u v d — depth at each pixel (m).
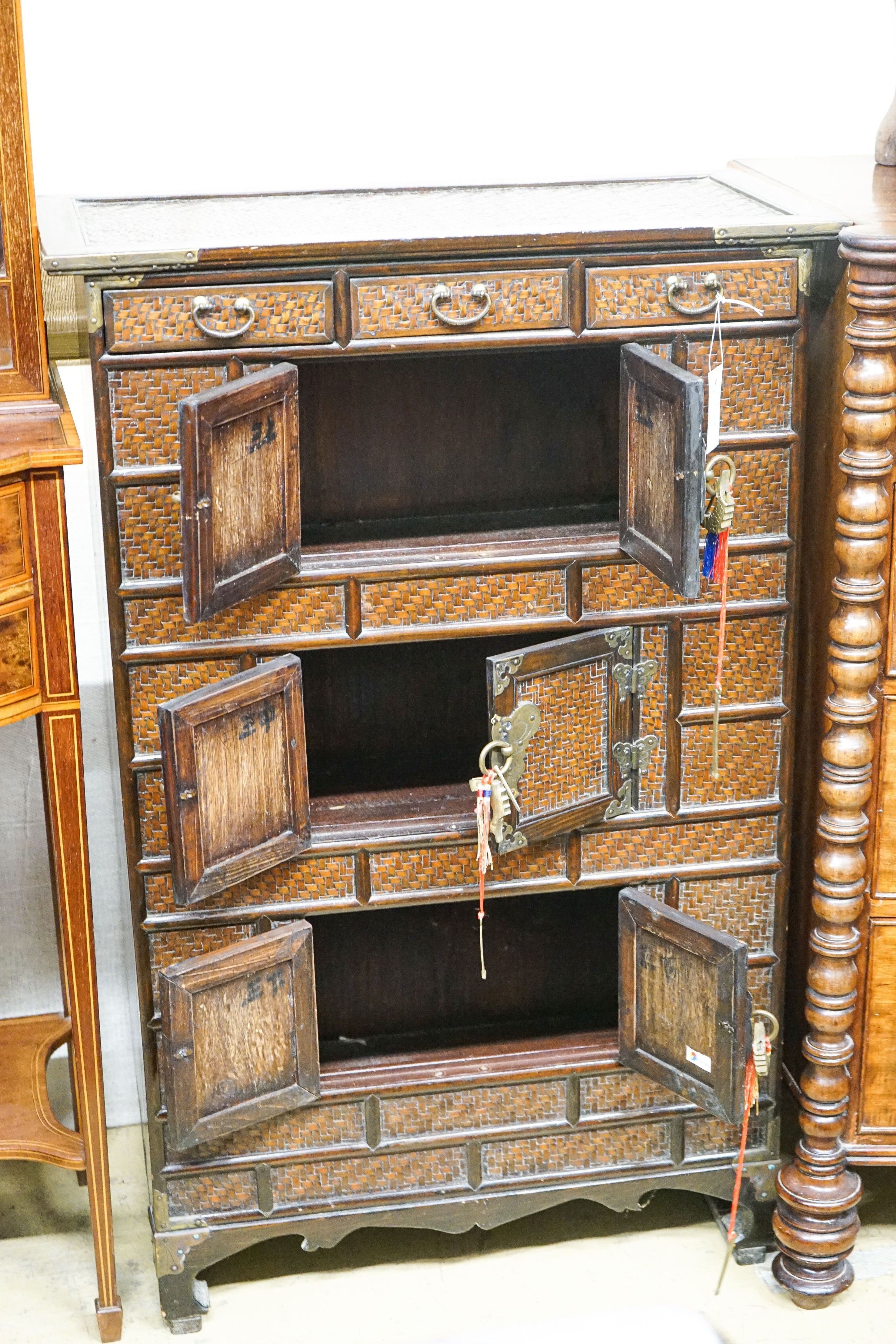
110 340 1.97
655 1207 2.62
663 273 2.07
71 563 2.62
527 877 2.31
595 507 2.48
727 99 2.63
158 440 2.03
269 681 2.09
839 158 2.59
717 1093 2.26
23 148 1.99
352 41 2.50
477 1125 2.40
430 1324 2.35
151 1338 2.34
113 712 2.67
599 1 2.54
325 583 2.12
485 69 2.55
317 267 1.99
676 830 2.33
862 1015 2.33
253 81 2.49
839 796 2.18
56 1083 2.85
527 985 2.73
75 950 2.18
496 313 2.05
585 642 2.16
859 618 2.12
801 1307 2.38
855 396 2.04
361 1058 2.41
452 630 2.18
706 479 2.08
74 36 2.41
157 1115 2.28
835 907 2.23
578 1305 2.38
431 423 2.41
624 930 2.32
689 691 2.26
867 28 2.62
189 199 2.42
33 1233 2.59
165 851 2.20
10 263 2.03
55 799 2.11
